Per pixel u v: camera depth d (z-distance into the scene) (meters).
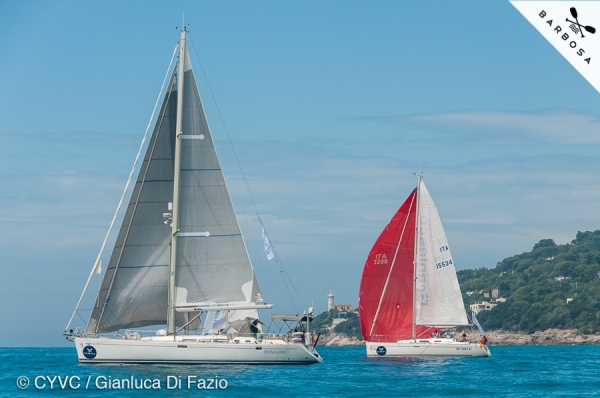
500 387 94.31
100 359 97.31
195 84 102.62
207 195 102.62
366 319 136.12
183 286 101.50
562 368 133.25
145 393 82.50
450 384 96.75
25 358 168.25
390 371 114.00
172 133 102.62
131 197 101.44
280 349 101.12
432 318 136.25
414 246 136.00
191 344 97.75
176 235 101.62
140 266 101.44
